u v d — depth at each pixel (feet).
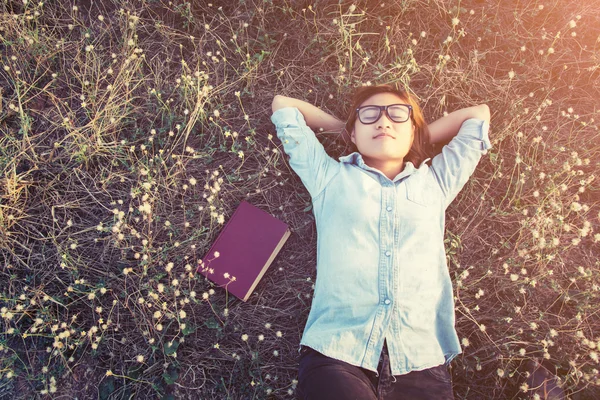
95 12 8.79
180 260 7.76
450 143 7.51
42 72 8.40
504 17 8.79
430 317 6.75
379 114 7.09
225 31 8.75
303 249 8.32
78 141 7.90
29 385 7.36
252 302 8.11
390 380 6.38
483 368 7.86
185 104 8.26
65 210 7.98
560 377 7.67
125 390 7.48
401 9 8.62
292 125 7.41
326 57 8.42
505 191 8.41
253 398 7.59
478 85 8.54
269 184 8.39
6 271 7.70
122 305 7.66
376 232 6.73
